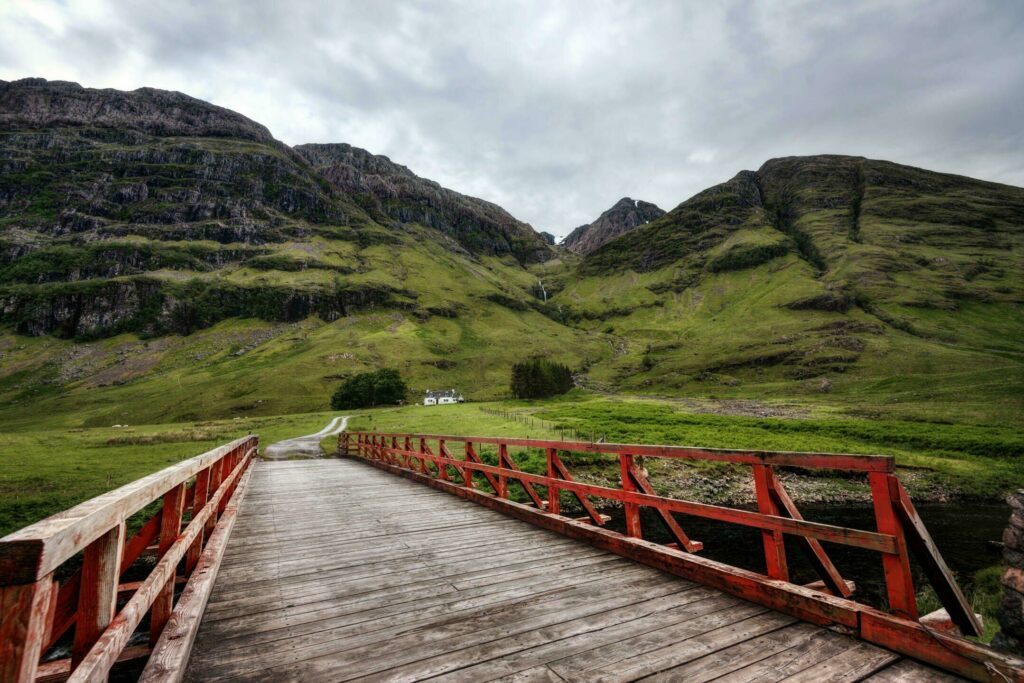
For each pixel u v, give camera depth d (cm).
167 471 352
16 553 141
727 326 17312
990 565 1402
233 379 13638
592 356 17788
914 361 10912
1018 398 5762
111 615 227
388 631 390
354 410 8838
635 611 416
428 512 962
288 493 1288
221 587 513
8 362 16900
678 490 2573
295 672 320
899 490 333
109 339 18888
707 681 294
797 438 3972
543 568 555
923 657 299
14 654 136
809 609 374
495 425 4834
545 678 307
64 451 3447
